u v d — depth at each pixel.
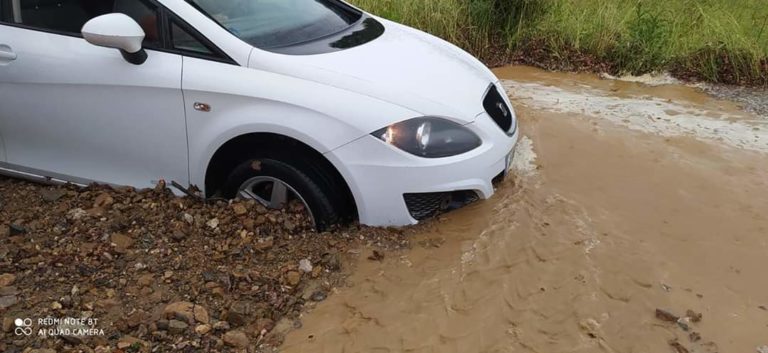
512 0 7.64
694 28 7.35
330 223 3.47
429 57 3.96
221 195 3.74
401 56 3.83
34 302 2.96
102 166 3.82
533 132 5.08
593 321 2.90
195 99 3.42
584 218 3.73
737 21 7.50
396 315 2.96
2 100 3.81
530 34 7.63
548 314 2.95
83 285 3.09
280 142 3.40
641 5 7.94
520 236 3.52
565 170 4.38
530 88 6.43
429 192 3.37
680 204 3.94
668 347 2.75
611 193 4.05
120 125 3.63
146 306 2.98
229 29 3.54
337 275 3.24
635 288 3.12
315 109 3.27
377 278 3.21
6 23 3.76
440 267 3.28
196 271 3.22
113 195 3.72
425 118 3.37
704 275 3.23
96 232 3.44
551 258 3.34
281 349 2.78
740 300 3.05
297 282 3.14
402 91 3.42
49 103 3.72
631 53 7.01
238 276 3.16
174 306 2.91
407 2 7.96
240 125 3.33
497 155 3.61
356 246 3.41
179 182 3.68
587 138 4.98
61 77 3.62
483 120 3.60
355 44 3.84
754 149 4.82
